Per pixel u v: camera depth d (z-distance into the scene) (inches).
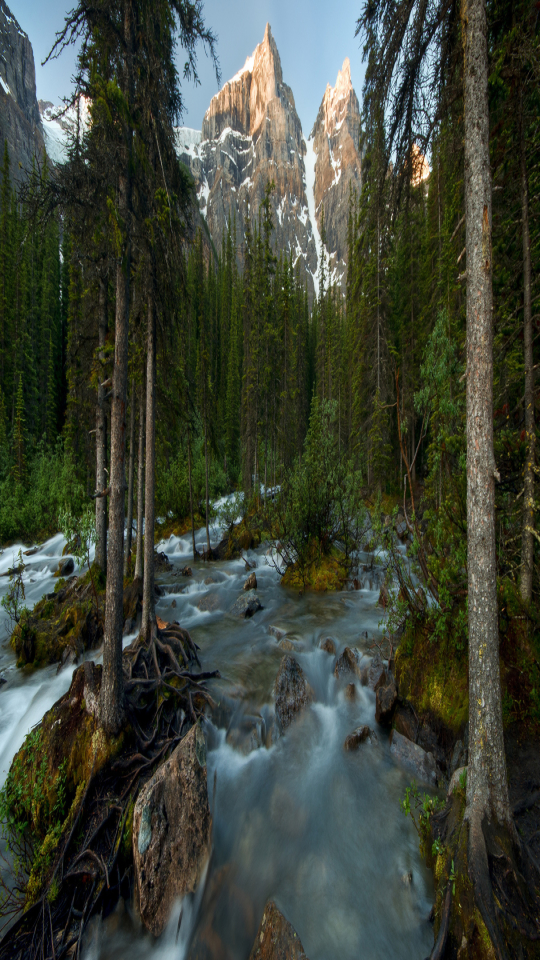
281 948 143.4
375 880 175.9
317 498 551.5
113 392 236.7
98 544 484.4
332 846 195.8
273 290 1208.8
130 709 242.5
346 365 1450.5
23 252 227.8
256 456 1035.9
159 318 350.9
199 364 761.6
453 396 260.5
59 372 1825.8
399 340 990.4
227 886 183.5
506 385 268.8
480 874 133.0
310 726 273.1
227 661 346.0
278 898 175.8
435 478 276.8
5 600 438.3
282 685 289.4
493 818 143.2
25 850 209.0
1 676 368.2
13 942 168.7
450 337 274.1
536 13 192.4
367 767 234.5
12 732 295.6
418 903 162.2
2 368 1489.9
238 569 675.4
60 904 178.7
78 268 292.8
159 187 293.4
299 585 551.8
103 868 183.3
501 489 248.1
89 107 218.8
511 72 203.5
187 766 199.3
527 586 231.3
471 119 160.9
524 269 243.4
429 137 219.1
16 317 1569.9
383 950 151.6
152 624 329.1
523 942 122.3
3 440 1237.1
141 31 254.7
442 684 232.2
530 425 235.3
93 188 225.3
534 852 149.8
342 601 479.2
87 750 225.3
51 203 221.6
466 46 162.2
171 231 301.0
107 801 208.1
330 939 157.8
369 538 596.4
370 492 886.4
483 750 148.5
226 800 223.3
